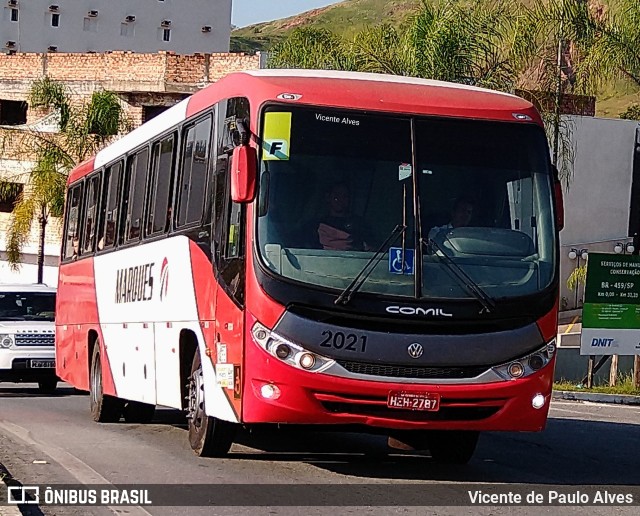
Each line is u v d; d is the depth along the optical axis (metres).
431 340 9.49
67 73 49.84
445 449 11.74
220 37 94.38
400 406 9.42
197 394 11.44
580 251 38.09
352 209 9.70
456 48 25.72
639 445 13.88
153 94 46.03
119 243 15.01
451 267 9.63
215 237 10.60
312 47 27.95
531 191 10.13
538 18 25.20
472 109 10.23
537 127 10.34
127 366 14.26
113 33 90.62
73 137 36.62
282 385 9.37
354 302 9.41
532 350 9.75
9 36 87.12
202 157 11.37
